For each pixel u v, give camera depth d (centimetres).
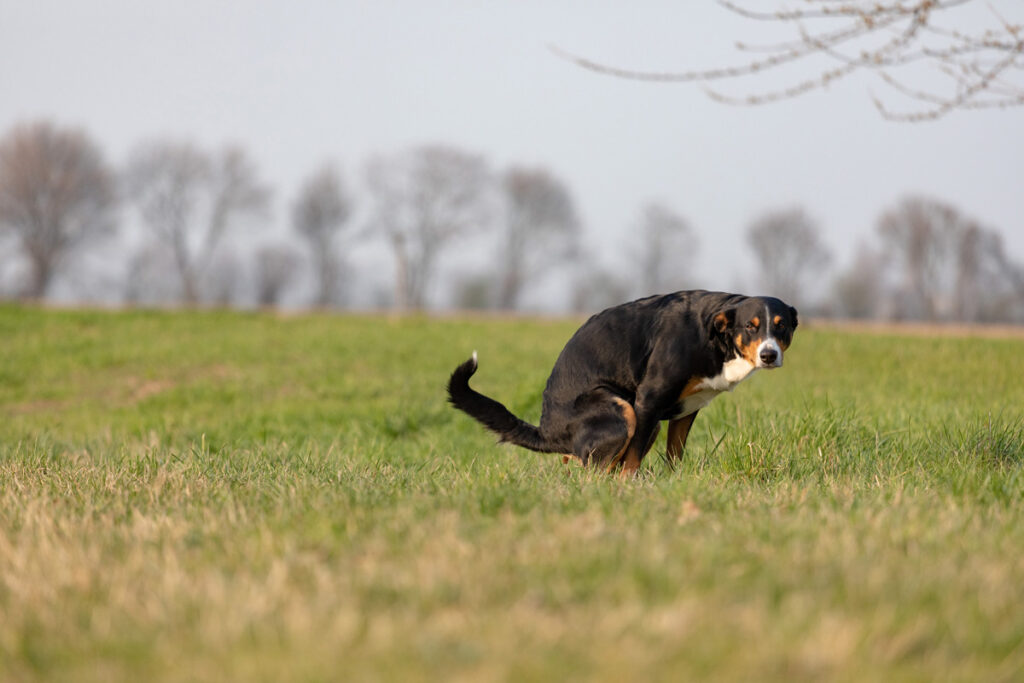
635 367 1048
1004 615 496
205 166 11344
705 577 542
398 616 492
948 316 10312
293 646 454
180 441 1636
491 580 541
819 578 543
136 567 601
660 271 11631
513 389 1973
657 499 791
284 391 2328
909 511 728
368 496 816
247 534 685
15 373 2695
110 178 11375
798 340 2916
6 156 10950
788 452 1016
